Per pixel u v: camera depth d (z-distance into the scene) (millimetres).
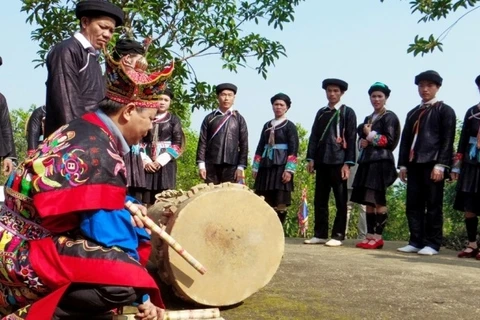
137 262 3059
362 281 5414
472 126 7379
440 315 4395
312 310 4426
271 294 4840
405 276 5664
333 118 8125
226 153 7773
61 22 8766
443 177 7387
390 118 7879
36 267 2951
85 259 2953
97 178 2973
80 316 3098
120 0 8547
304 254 6984
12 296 3072
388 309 4516
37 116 7312
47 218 2975
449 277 5660
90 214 2973
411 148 7562
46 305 2900
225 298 4289
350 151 8031
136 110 3193
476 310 4547
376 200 7891
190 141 20625
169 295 4668
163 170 6980
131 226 3104
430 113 7434
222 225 4262
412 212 7719
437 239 7543
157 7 8852
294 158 8203
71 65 4008
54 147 3018
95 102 4082
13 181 3072
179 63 9047
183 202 4266
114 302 3006
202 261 4211
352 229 19000
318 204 8453
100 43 4199
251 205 4332
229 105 7891
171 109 9234
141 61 3242
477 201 7371
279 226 4430
